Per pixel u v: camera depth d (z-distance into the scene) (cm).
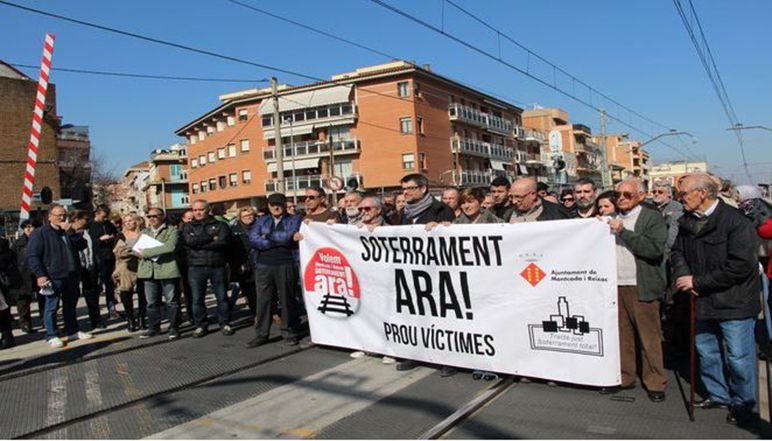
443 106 5516
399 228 632
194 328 894
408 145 5066
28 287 920
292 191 5481
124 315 1045
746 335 441
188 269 836
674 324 647
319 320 727
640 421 459
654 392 502
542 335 543
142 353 745
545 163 7575
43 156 3400
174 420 504
